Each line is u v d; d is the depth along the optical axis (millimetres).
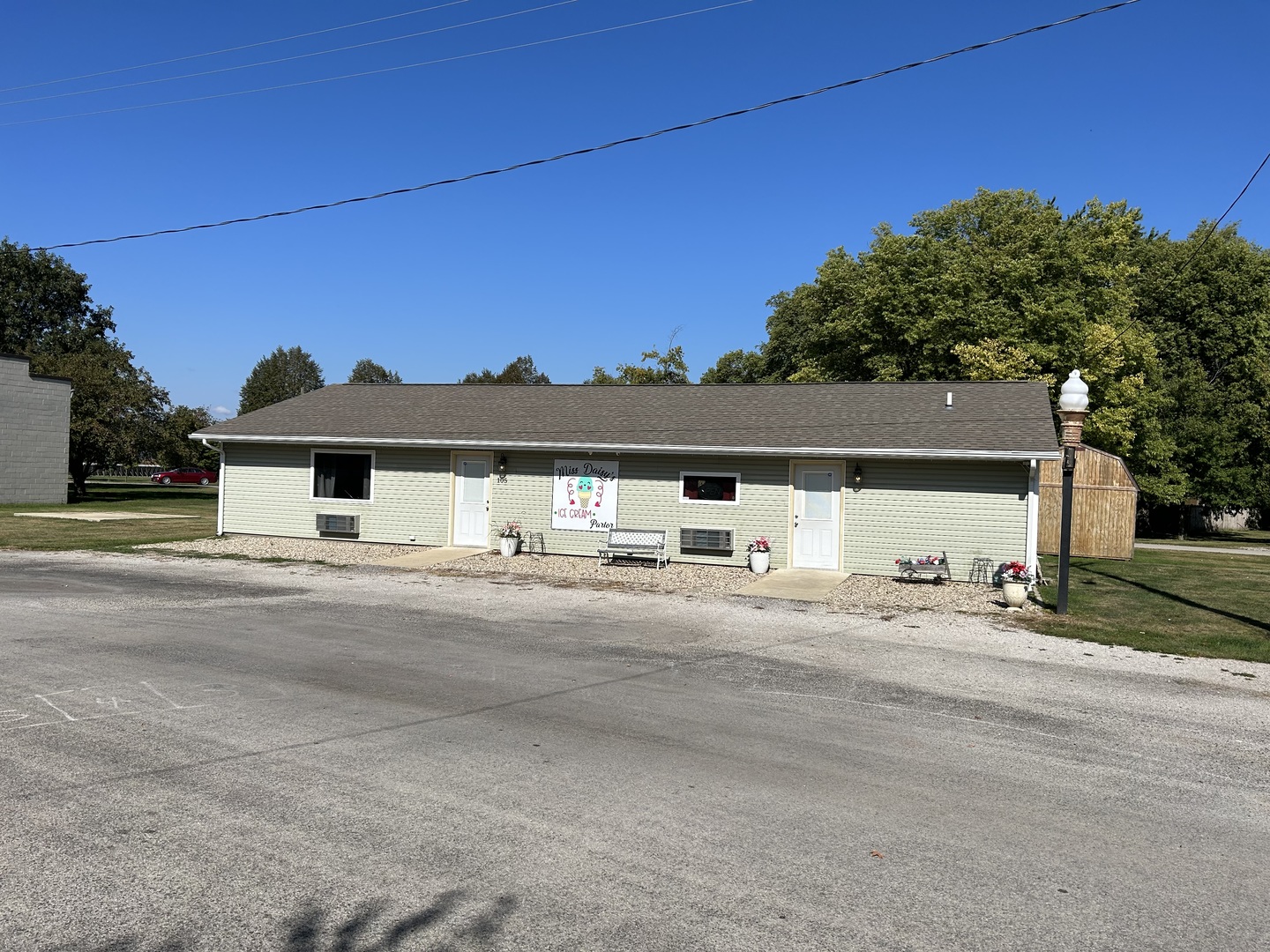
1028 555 16312
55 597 12992
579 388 23672
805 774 6062
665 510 18797
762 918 4051
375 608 12758
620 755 6363
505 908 4078
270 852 4602
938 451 16266
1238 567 22219
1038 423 17406
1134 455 34531
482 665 9219
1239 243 38750
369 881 4316
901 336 31688
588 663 9461
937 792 5781
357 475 21297
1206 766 6488
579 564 18234
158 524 26766
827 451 16984
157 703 7402
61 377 36594
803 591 15328
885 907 4184
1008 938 3938
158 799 5297
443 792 5527
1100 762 6512
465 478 20469
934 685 8844
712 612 13164
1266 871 4734
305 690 7957
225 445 22312
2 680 8031
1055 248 29438
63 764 5859
